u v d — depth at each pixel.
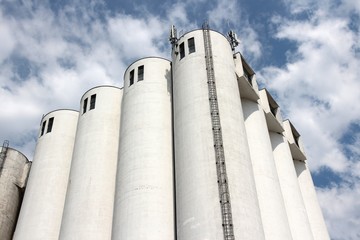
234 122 31.17
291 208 39.19
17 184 46.88
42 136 44.31
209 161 28.11
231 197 26.39
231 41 41.19
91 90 43.38
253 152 36.62
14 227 44.97
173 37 38.62
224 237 24.50
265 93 44.06
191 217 26.44
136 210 30.11
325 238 43.34
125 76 41.22
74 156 38.97
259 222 26.67
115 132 39.94
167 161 33.41
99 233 33.06
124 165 33.53
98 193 35.09
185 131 30.89
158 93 37.41
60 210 38.88
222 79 33.78
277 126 44.06
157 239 28.72
